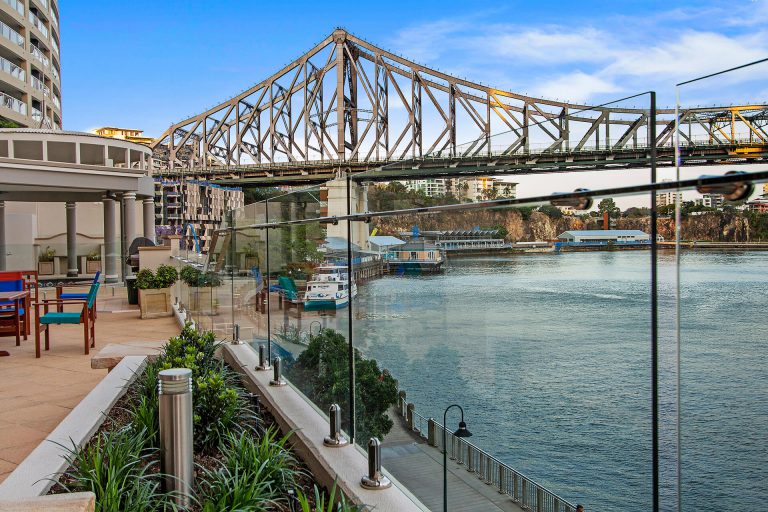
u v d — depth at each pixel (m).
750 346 1.16
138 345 6.02
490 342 1.87
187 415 2.77
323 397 3.71
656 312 1.32
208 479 3.09
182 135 77.00
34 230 25.70
